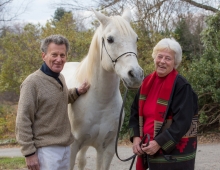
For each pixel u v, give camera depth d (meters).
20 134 2.08
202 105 8.00
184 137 2.23
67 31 10.40
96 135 2.84
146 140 2.32
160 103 2.23
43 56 2.29
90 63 2.72
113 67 2.45
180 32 14.49
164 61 2.24
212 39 9.11
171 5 12.58
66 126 2.32
